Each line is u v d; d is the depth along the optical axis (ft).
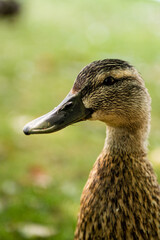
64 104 13.43
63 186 24.43
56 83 42.22
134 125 13.28
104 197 12.75
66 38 59.26
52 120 13.15
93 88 13.41
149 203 12.76
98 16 72.54
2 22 64.34
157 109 36.68
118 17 72.64
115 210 12.57
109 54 52.85
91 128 32.58
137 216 12.55
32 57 49.67
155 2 84.79
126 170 12.95
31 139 30.07
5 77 42.52
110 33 63.31
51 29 63.21
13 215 21.58
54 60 49.06
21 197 23.12
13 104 36.19
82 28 65.05
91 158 27.81
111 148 13.30
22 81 41.91
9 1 64.75
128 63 13.74
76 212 22.20
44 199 23.00
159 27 68.59
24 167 26.21
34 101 37.24
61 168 26.45
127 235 12.50
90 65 13.60
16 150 28.43
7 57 48.80
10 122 32.27
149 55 53.78
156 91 41.19
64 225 21.11
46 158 27.53
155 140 30.58
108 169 13.05
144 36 62.85
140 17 73.77
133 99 13.32
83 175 25.75
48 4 77.56
